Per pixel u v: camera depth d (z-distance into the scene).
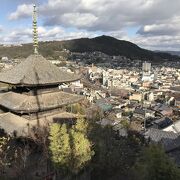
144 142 57.44
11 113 38.12
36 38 37.59
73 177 32.34
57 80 35.81
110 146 36.66
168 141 63.38
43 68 36.59
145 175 29.41
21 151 32.47
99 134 36.19
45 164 32.09
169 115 153.00
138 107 169.00
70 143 28.86
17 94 37.06
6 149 32.41
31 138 32.69
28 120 35.06
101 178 34.94
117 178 34.94
